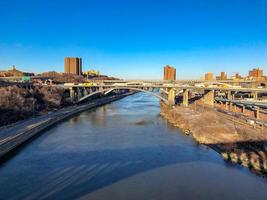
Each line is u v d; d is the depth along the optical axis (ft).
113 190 86.69
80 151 130.31
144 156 122.01
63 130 184.34
